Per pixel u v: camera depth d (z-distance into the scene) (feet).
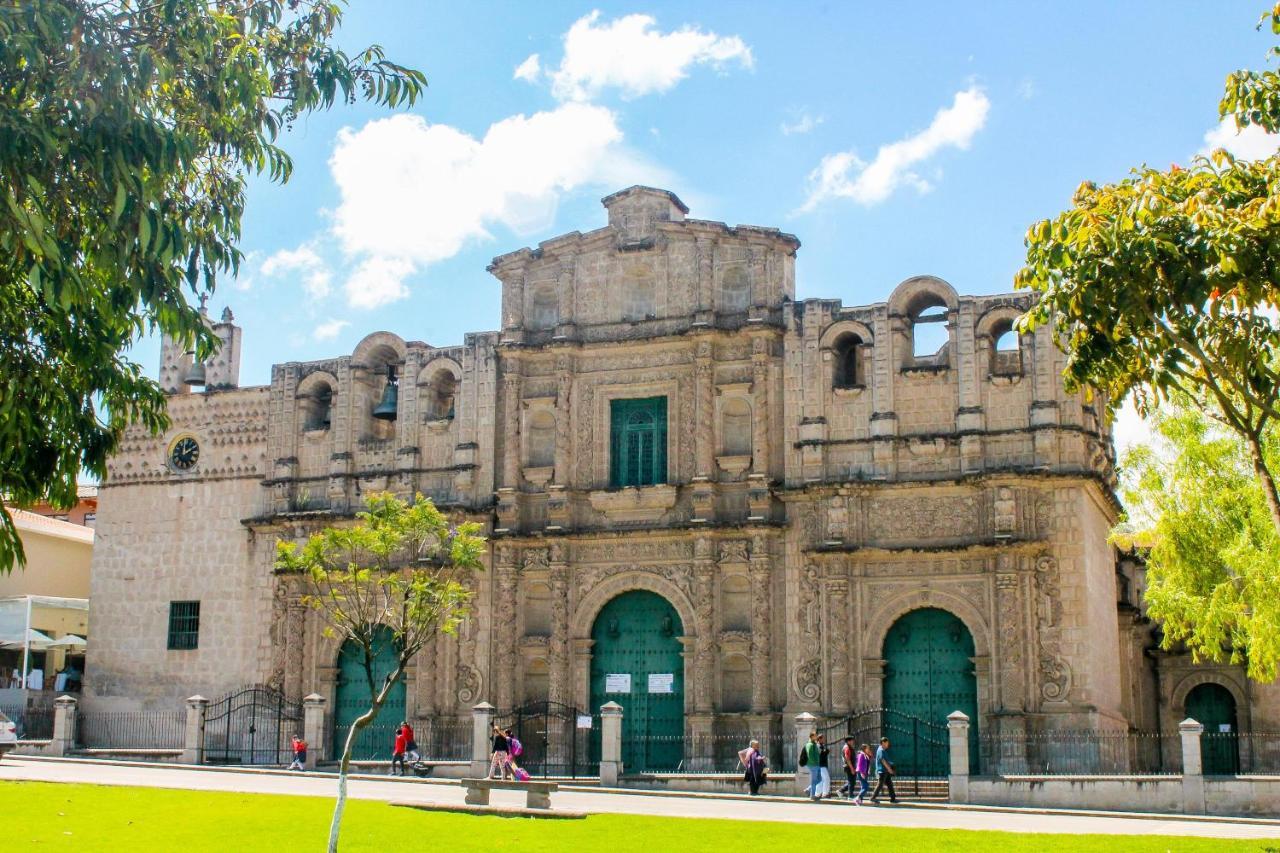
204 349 72.64
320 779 148.77
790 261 172.45
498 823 105.91
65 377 78.28
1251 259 79.41
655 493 169.07
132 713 188.96
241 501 189.57
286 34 76.13
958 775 133.18
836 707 156.56
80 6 66.13
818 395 164.45
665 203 177.27
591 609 170.81
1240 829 110.83
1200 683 191.52
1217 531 141.08
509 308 181.06
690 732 162.20
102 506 196.65
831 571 159.43
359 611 113.29
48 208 67.92
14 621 203.41
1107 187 85.87
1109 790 130.00
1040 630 151.64
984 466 156.87
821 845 96.73
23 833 95.20
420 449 181.78
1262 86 83.20
